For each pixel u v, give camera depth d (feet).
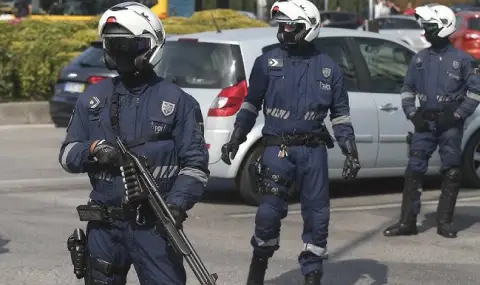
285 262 50.78
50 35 129.70
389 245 55.62
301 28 41.57
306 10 41.50
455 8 203.82
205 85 65.31
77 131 30.04
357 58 69.10
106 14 29.09
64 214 63.82
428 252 53.88
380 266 50.49
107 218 29.19
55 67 128.16
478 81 55.21
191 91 65.36
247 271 48.52
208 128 64.34
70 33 133.39
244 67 64.64
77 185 75.87
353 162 41.96
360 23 232.12
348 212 65.87
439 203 58.18
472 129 72.38
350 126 42.42
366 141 68.18
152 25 29.19
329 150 66.23
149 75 29.78
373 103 68.54
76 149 29.12
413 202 57.82
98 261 29.55
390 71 70.69
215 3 194.18
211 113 64.23
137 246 29.04
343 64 68.33
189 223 60.95
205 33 68.85
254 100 42.68
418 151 56.75
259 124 64.64
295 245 54.95
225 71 64.90
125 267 30.12
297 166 41.78
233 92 64.03
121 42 28.89
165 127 29.35
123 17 28.76
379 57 70.54
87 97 29.99
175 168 29.63
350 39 69.51
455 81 55.47
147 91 29.58
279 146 41.70
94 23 137.28
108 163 28.58
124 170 28.50
